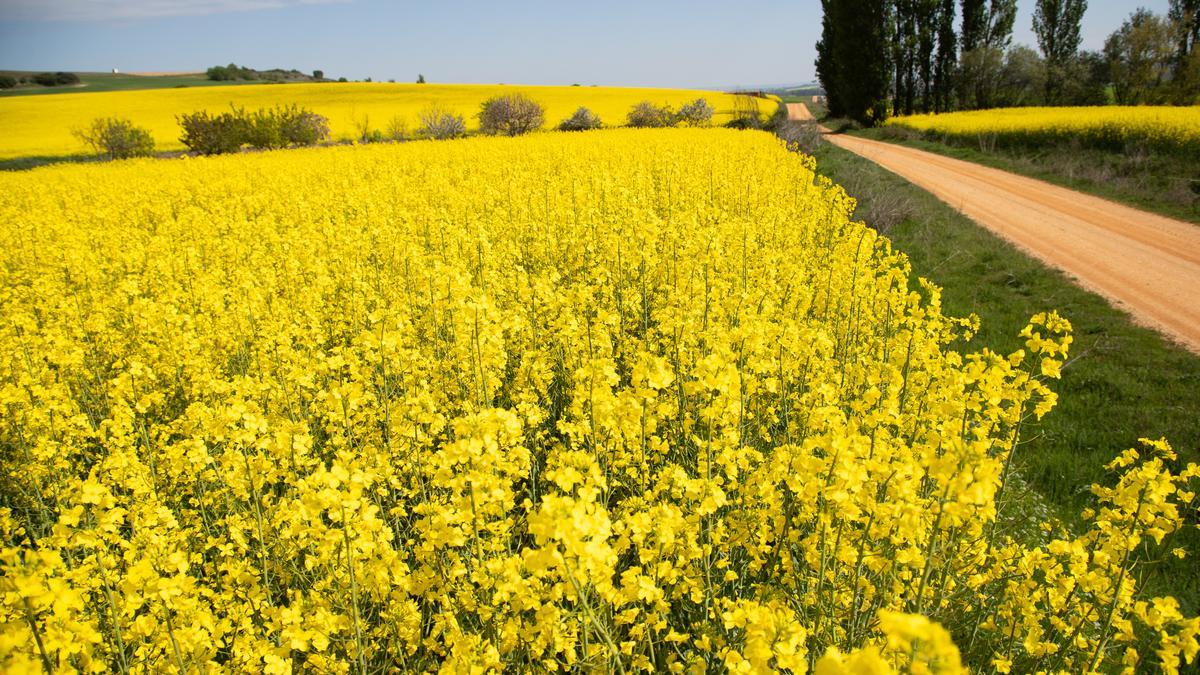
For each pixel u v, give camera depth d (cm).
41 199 1933
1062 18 6103
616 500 511
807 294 794
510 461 377
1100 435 737
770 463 412
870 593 352
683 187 1684
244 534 488
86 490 315
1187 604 483
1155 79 5241
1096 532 378
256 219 1611
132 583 294
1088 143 3058
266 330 780
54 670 260
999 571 401
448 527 346
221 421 437
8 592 246
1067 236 1706
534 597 314
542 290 768
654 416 488
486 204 1600
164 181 2258
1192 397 811
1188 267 1427
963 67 6341
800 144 3581
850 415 596
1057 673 347
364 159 2575
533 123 4825
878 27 5859
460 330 579
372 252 1152
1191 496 363
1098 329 1064
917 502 337
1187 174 2277
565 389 676
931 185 2519
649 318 869
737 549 464
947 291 1288
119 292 962
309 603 382
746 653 239
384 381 611
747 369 561
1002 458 468
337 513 335
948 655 148
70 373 738
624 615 326
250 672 339
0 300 1010
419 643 369
